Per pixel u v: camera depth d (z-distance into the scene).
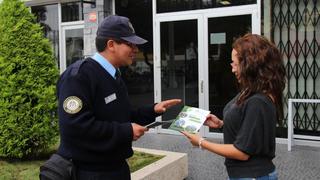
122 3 8.59
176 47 8.11
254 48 2.46
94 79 2.52
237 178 2.50
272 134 2.47
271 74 2.44
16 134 5.13
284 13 7.26
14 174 4.72
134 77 8.58
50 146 5.57
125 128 2.49
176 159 5.13
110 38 2.59
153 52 8.34
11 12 5.26
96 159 2.52
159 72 8.30
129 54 2.64
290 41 7.27
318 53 7.10
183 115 2.84
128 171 2.78
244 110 2.46
